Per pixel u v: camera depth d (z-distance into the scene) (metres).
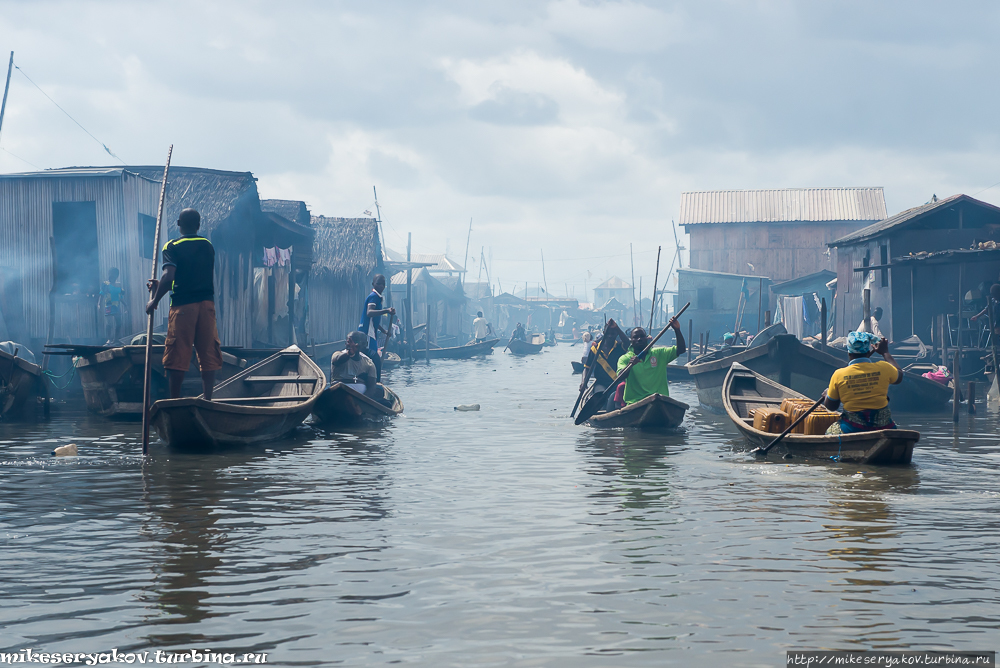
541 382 24.00
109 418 13.28
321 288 34.34
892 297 27.73
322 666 3.65
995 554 5.36
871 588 4.69
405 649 3.84
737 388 12.76
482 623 4.16
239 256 25.30
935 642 3.91
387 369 32.16
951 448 10.35
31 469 8.40
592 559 5.26
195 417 9.33
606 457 9.44
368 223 34.59
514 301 89.50
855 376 9.03
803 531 5.96
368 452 9.77
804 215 53.12
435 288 58.59
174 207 21.81
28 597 4.48
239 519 6.27
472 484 7.75
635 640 3.95
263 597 4.52
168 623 4.13
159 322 20.55
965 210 28.25
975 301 24.69
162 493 7.20
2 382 13.01
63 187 18.83
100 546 5.48
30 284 18.94
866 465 8.80
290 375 13.41
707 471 8.50
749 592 4.63
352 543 5.61
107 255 18.77
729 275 47.72
